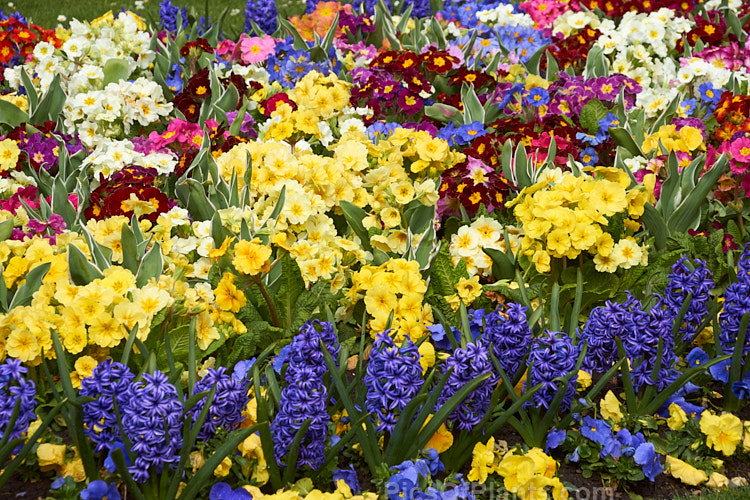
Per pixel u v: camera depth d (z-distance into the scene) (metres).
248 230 3.95
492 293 4.13
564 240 4.00
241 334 3.71
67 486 2.88
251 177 4.52
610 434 3.26
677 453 3.37
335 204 4.45
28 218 4.31
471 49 7.18
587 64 6.73
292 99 5.74
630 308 3.50
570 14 7.95
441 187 4.77
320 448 2.96
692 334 3.75
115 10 10.90
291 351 3.00
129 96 5.68
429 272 4.11
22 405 2.77
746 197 4.98
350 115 5.79
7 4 10.98
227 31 9.65
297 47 7.13
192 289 3.70
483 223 4.41
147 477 2.70
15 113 5.73
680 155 5.20
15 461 2.74
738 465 3.39
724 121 5.54
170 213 4.15
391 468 2.99
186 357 3.53
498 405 3.32
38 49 6.37
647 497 3.17
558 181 4.49
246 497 2.87
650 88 6.59
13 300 3.53
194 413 2.90
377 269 3.84
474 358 3.01
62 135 5.38
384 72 6.07
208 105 5.96
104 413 2.75
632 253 4.15
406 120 6.09
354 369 3.83
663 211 4.77
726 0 8.38
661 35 7.14
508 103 5.88
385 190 4.41
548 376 3.12
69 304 3.32
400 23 7.86
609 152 5.54
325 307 3.64
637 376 3.40
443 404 3.08
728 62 6.74
